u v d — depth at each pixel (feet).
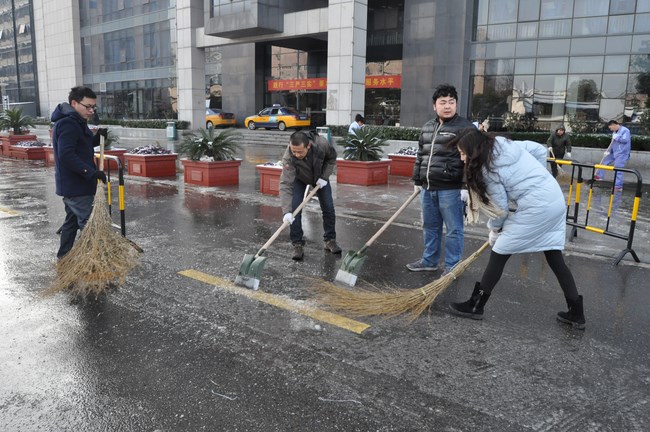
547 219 13.14
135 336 13.17
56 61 137.08
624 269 19.31
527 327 14.08
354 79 71.97
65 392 10.63
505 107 79.41
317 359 12.13
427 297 14.65
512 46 77.36
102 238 17.57
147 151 43.16
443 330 13.82
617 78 69.67
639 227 26.53
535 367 11.91
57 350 12.39
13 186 36.73
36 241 21.93
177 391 10.71
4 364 11.71
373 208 30.53
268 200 32.48
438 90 16.84
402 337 13.35
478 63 80.74
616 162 40.29
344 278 17.04
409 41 84.28
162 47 113.91
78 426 9.56
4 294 15.90
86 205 18.19
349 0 70.08
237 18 80.38
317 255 20.54
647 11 66.44
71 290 16.28
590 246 22.40
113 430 9.46
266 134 92.58
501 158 12.89
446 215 17.38
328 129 65.05
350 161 39.63
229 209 29.60
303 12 78.02
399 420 9.85
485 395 10.73
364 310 14.76
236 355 12.25
